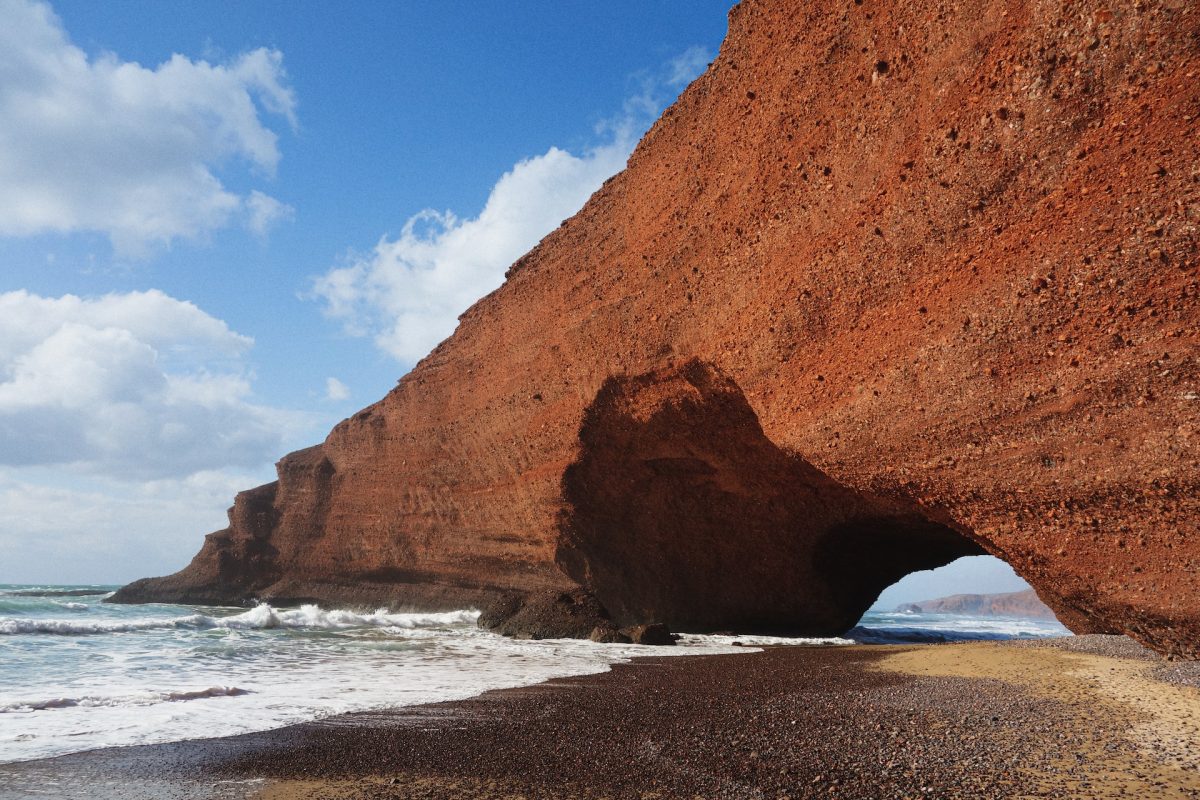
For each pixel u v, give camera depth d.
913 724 6.66
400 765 5.88
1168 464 7.12
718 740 6.43
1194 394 6.93
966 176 9.89
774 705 8.09
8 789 5.36
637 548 23.17
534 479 24.31
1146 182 7.42
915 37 11.43
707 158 17.86
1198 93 7.01
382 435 33.50
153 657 13.89
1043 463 8.45
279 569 37.12
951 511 10.12
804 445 12.62
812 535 20.47
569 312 23.00
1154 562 7.48
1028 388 8.61
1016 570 9.48
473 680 11.16
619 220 21.78
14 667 12.30
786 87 14.95
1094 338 7.88
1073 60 8.37
